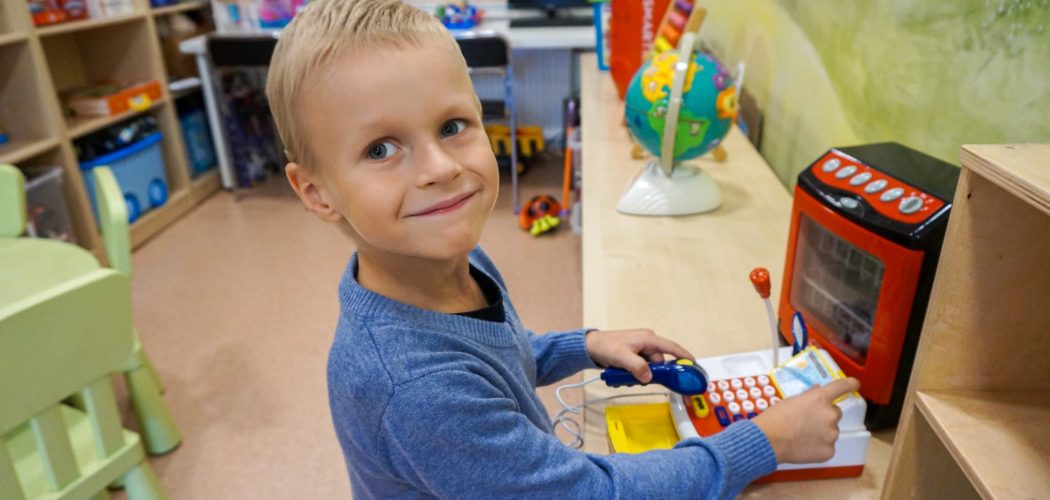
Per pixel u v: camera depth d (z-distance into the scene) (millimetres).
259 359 1952
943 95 810
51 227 2299
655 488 545
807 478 650
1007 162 431
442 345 541
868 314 691
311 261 2549
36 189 2227
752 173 1386
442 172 481
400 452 521
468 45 2643
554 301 2189
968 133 760
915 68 875
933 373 535
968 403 526
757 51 1608
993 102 713
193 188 3119
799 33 1308
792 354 755
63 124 2348
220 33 3070
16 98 2281
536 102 3717
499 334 610
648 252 1065
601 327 873
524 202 3029
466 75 527
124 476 1124
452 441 499
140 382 1543
